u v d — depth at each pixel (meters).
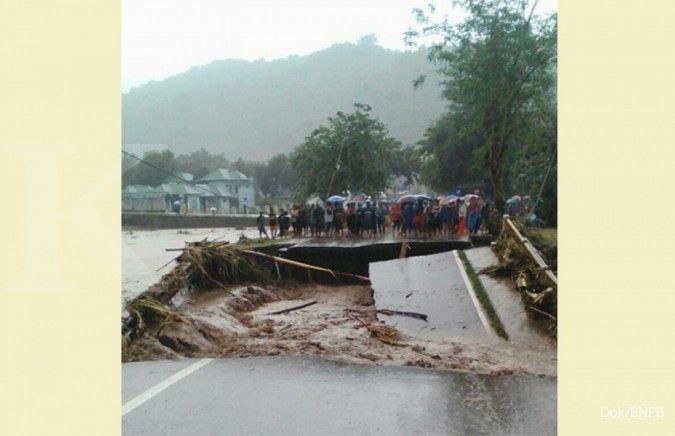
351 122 34.94
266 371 7.38
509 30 20.34
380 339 9.14
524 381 6.84
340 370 7.39
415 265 13.15
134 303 9.48
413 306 10.78
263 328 10.05
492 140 21.17
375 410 5.88
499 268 11.56
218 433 5.33
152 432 5.36
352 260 17.05
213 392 6.51
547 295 9.35
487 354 8.12
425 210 20.00
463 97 22.31
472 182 35.12
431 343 8.89
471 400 6.16
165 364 7.81
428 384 6.73
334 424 5.53
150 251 19.02
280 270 16.81
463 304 10.46
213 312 10.70
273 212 22.38
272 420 5.62
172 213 37.62
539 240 13.00
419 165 43.59
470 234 19.25
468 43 21.44
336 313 12.02
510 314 9.74
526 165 23.72
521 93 21.11
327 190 33.84
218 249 14.61
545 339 8.80
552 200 22.48
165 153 44.47
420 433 5.29
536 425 5.43
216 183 52.72
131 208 37.94
